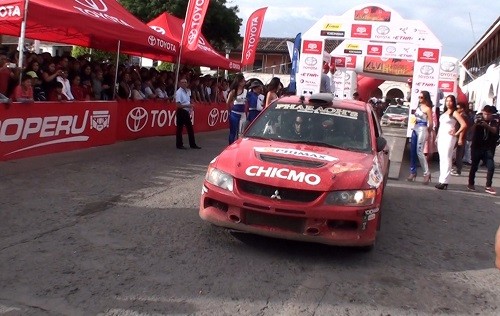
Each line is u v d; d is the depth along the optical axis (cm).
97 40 1556
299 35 1733
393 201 866
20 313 375
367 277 498
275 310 409
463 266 558
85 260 483
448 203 884
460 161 1253
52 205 659
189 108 1295
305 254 545
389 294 461
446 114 1001
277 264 510
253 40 2042
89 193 736
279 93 1224
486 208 867
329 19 1598
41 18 941
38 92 1025
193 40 1470
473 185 1034
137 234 570
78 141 1067
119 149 1141
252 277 473
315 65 1572
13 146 892
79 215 626
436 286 491
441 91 1627
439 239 657
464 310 440
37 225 577
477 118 1019
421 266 546
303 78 1584
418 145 1055
